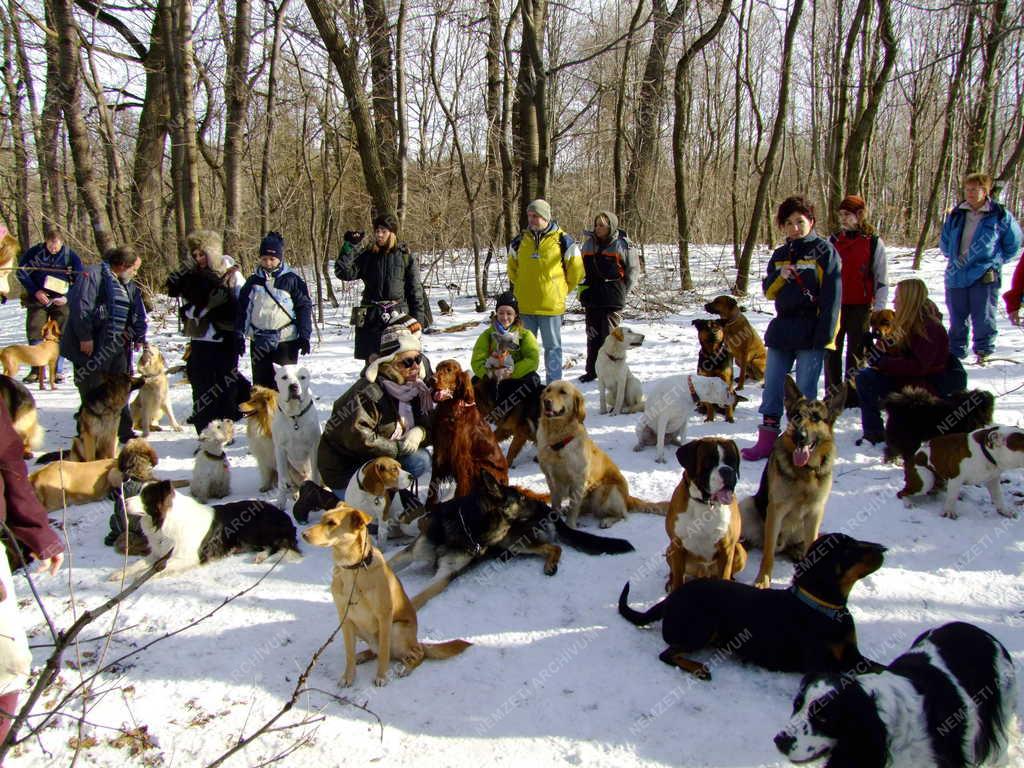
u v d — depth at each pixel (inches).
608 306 337.1
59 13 406.9
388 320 272.2
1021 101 767.1
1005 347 336.8
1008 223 297.9
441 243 664.4
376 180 515.5
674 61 846.5
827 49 800.3
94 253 453.1
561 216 806.5
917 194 981.8
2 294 148.4
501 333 259.1
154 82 622.2
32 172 493.4
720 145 895.7
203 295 278.1
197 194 445.1
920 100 898.7
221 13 502.3
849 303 259.0
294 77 582.2
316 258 535.8
